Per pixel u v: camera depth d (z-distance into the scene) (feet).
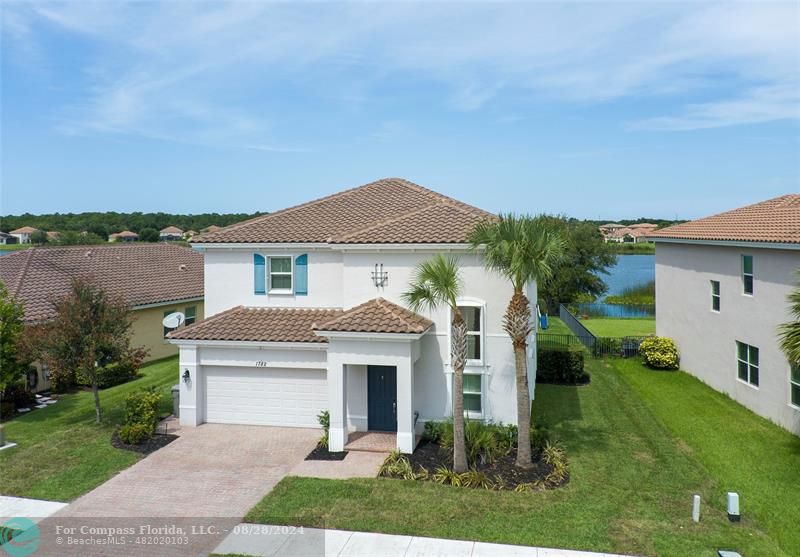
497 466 49.42
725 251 74.02
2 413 66.18
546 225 48.65
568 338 113.91
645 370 90.58
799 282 56.39
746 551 36.19
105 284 94.63
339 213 71.41
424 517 40.57
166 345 99.76
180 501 43.96
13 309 63.77
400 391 53.06
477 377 57.11
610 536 37.83
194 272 116.16
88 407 70.33
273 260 67.51
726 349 74.08
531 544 36.96
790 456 52.85
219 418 63.41
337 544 37.17
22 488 46.52
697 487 45.96
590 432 59.82
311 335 60.03
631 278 291.99
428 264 49.42
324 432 58.49
